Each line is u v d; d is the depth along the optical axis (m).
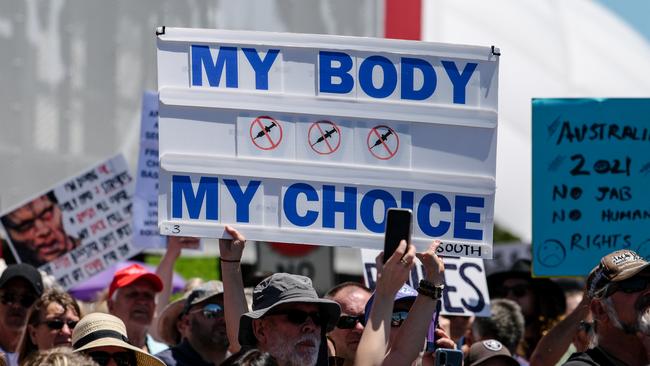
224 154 16.14
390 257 14.50
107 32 30.47
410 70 16.44
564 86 54.00
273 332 15.00
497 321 22.66
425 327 15.07
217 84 16.17
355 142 16.31
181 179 16.09
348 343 17.83
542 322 25.67
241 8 31.69
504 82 52.09
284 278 15.24
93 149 30.34
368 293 18.25
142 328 21.42
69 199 24.50
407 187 16.31
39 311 19.89
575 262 20.50
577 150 20.58
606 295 14.88
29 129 29.58
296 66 16.30
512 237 46.25
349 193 16.27
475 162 16.45
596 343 15.11
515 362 19.78
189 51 16.17
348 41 16.34
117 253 24.59
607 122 20.62
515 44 54.16
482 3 54.31
